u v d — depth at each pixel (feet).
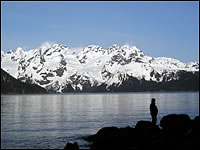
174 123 150.71
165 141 126.00
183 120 151.12
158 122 242.58
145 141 134.72
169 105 508.12
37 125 231.71
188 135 128.67
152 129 148.66
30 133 189.06
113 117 299.79
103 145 138.00
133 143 135.74
